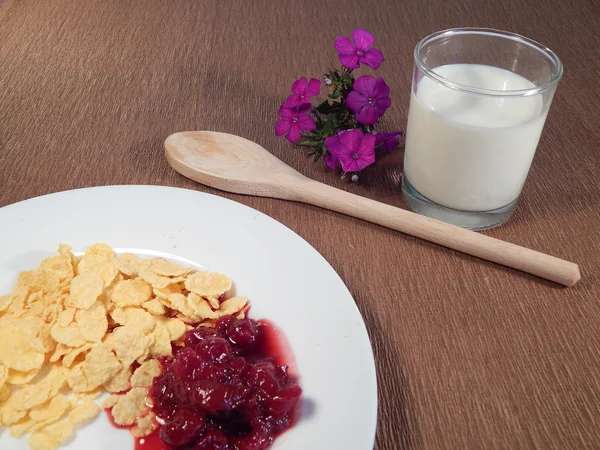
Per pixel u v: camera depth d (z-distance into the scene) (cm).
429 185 39
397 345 33
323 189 40
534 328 34
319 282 33
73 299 32
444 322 34
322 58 55
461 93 37
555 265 35
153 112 48
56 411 29
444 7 64
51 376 30
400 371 31
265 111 49
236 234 36
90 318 31
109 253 35
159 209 38
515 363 32
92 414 29
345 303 32
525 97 36
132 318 32
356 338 30
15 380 30
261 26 60
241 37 58
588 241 39
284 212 40
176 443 27
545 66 38
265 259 35
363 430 27
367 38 43
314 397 29
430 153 37
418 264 37
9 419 28
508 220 40
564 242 38
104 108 48
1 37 57
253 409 27
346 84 43
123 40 57
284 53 56
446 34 39
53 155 44
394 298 35
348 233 39
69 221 37
